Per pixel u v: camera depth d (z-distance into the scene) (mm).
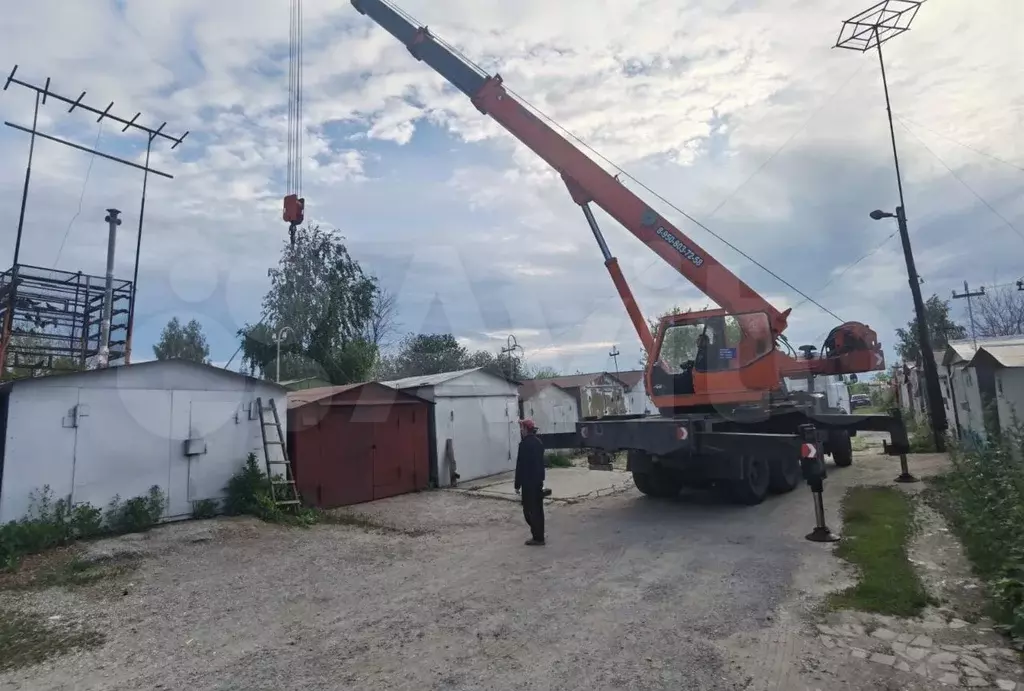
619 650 4281
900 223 15844
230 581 6652
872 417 10375
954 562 5949
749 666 3945
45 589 6469
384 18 10633
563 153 9891
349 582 6449
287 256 20594
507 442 16250
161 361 9594
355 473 12039
